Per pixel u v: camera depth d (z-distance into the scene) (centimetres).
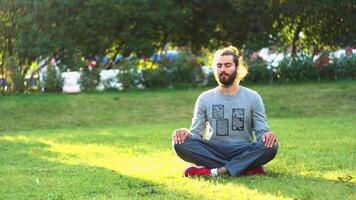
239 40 2172
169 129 1220
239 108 669
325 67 1969
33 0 1870
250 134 678
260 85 1859
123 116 1492
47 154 866
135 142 994
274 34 2147
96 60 2030
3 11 1864
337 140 927
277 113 1489
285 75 1958
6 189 602
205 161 652
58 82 1822
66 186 610
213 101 675
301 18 2131
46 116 1484
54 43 1888
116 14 1955
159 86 1906
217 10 2094
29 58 1891
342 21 2139
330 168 695
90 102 1591
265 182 608
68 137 1095
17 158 831
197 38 2175
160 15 1969
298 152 813
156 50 2088
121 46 2044
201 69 1933
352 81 1894
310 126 1148
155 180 632
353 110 1490
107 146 946
